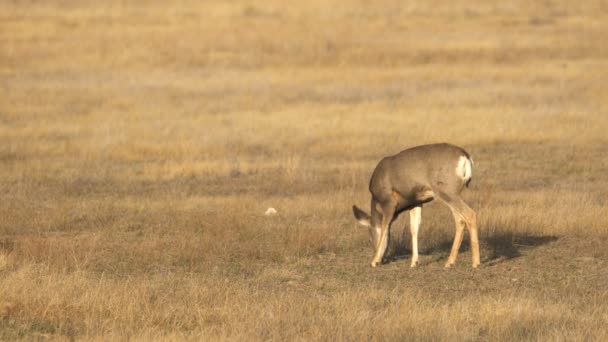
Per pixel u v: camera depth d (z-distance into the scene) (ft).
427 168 98.58
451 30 390.21
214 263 103.91
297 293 89.45
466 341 72.23
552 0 494.59
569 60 313.12
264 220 124.57
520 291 89.45
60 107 232.53
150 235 116.06
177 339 71.92
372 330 74.38
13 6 478.18
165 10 463.01
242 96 249.96
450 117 211.41
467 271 99.50
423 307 80.74
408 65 303.68
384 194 101.35
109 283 88.89
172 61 313.94
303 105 233.96
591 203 128.88
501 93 245.24
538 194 134.72
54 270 94.17
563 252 107.04
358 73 287.89
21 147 180.55
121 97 247.91
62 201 137.49
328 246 110.83
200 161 168.55
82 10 462.19
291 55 318.65
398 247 112.57
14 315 79.82
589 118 208.13
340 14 448.24
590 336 72.59
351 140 186.29
